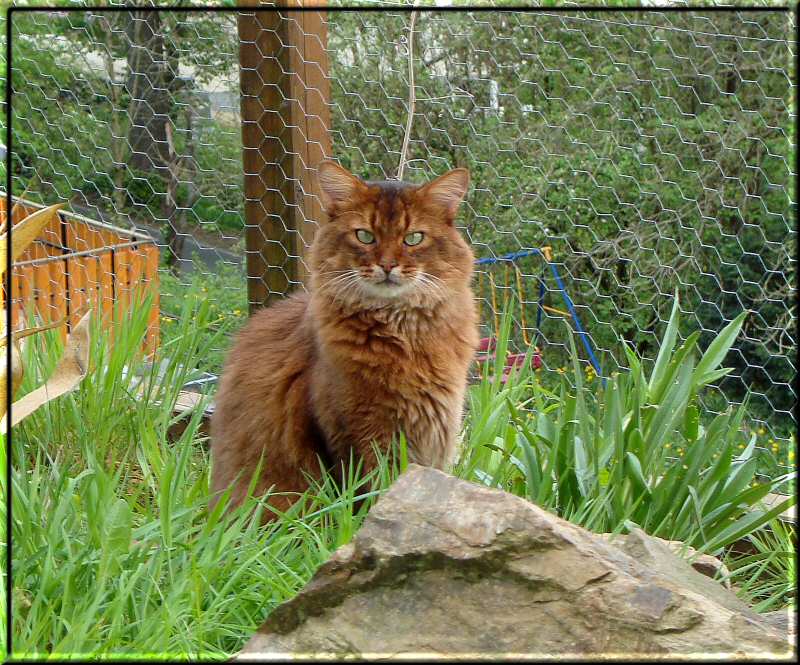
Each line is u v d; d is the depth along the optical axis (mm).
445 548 2238
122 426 4180
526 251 6656
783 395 7105
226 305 6613
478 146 7930
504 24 7863
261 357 3643
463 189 3566
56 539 2775
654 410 3648
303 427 3457
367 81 7613
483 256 7629
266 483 3506
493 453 3857
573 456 3543
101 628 2520
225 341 5043
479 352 5031
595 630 2131
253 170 4707
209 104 9414
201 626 2463
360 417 3377
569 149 7859
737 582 3533
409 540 2264
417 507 2328
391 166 7902
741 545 3789
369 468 3398
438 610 2199
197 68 9297
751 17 7387
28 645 2441
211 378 4895
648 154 7723
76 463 3902
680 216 7000
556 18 7688
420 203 3479
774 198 7332
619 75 7684
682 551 3070
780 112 7266
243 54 4586
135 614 2590
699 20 7480
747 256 7445
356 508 3385
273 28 4523
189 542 2904
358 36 7996
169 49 9227
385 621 2203
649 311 7762
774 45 7082
